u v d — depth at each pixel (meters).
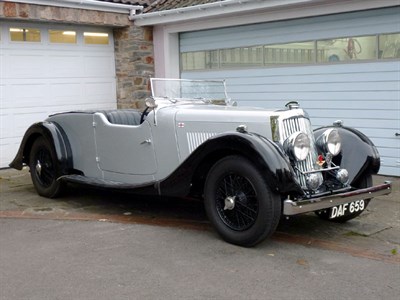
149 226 5.34
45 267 4.18
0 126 9.01
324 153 4.92
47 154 6.57
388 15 7.51
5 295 3.66
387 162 7.82
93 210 6.02
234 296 3.62
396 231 5.15
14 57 9.13
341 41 8.09
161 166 5.50
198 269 4.12
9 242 4.84
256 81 9.33
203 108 5.43
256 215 4.47
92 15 9.77
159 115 5.46
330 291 3.71
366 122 7.96
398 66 7.52
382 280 3.91
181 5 10.05
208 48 10.06
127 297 3.61
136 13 10.52
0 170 8.88
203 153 4.70
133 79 10.55
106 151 6.03
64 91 9.97
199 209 6.03
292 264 4.24
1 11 8.52
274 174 4.27
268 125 4.74
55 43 9.75
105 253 4.51
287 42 8.78
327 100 8.38
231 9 8.89
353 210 4.95
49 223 5.48
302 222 5.46
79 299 3.58
